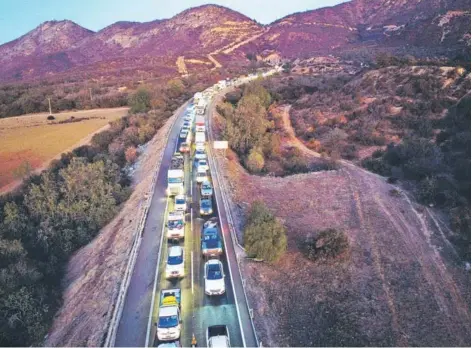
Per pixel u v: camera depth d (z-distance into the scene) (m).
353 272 25.84
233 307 22.33
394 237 30.11
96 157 50.94
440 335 20.55
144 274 25.25
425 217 33.00
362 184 41.16
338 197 38.34
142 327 20.81
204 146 52.12
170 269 24.72
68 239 32.59
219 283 23.27
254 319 21.34
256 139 57.25
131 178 46.78
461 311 22.28
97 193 37.47
